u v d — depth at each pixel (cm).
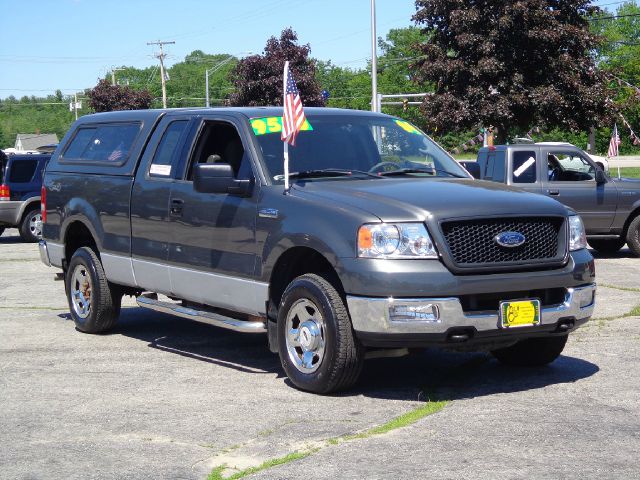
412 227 622
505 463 504
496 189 691
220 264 745
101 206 894
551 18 2448
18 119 14688
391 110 9606
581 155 1642
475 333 624
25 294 1259
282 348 688
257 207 709
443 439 550
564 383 693
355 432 571
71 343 888
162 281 816
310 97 4034
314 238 654
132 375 746
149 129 864
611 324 942
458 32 2541
